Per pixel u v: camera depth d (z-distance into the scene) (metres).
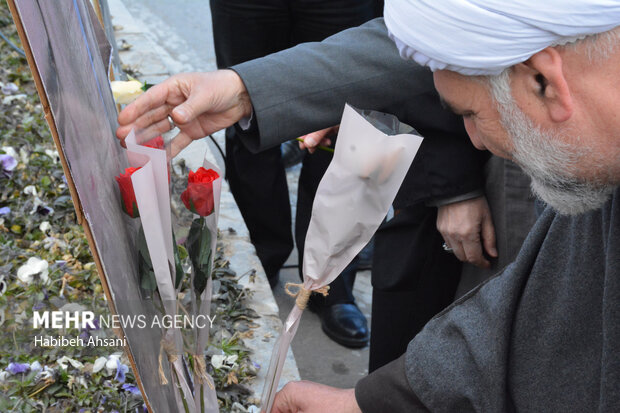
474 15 0.86
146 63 4.46
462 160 1.69
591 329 1.10
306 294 1.24
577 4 0.82
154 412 1.11
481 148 1.09
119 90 1.32
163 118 1.32
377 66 1.50
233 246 2.66
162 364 1.23
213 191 1.15
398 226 1.90
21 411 1.77
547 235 1.18
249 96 1.38
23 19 0.74
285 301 3.31
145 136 1.27
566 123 0.90
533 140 0.94
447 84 0.98
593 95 0.88
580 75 0.87
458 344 1.29
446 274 1.93
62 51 0.92
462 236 1.72
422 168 1.70
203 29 6.45
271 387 1.35
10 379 1.84
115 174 1.13
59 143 0.80
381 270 1.97
